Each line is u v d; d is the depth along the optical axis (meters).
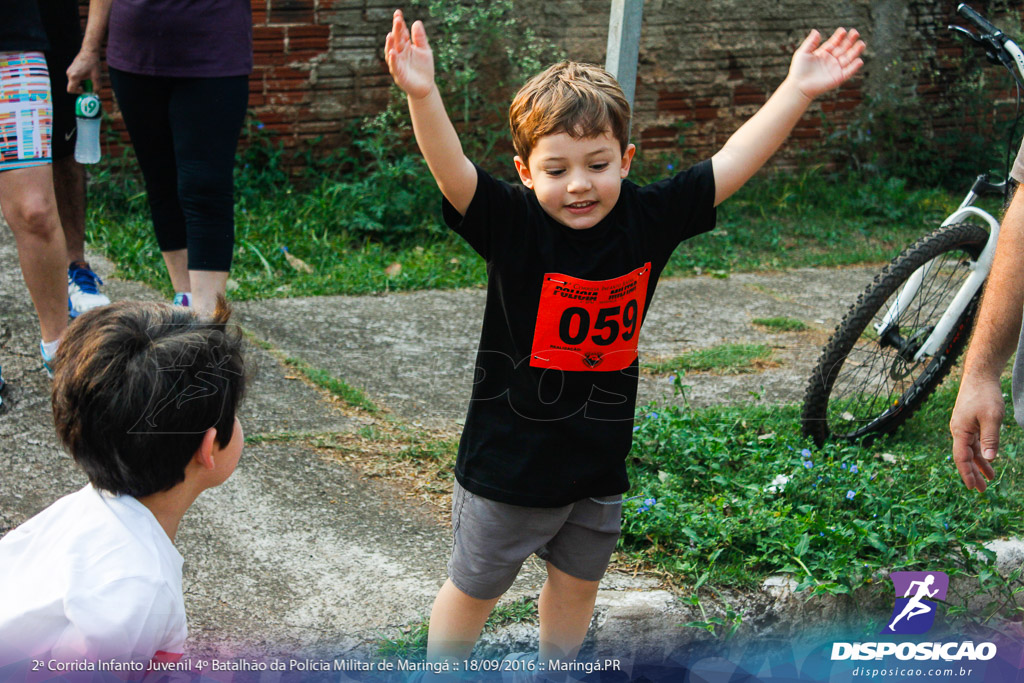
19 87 3.03
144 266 5.05
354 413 3.60
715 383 4.16
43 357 3.41
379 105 6.97
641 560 2.68
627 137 1.94
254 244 5.62
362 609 2.39
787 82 2.02
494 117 7.12
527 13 7.10
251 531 2.70
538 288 1.91
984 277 3.43
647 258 1.98
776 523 2.79
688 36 7.73
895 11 8.13
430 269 5.58
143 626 1.44
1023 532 2.98
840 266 6.41
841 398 3.89
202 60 3.66
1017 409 1.82
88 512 1.55
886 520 2.88
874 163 8.31
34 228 3.13
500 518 1.96
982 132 8.42
